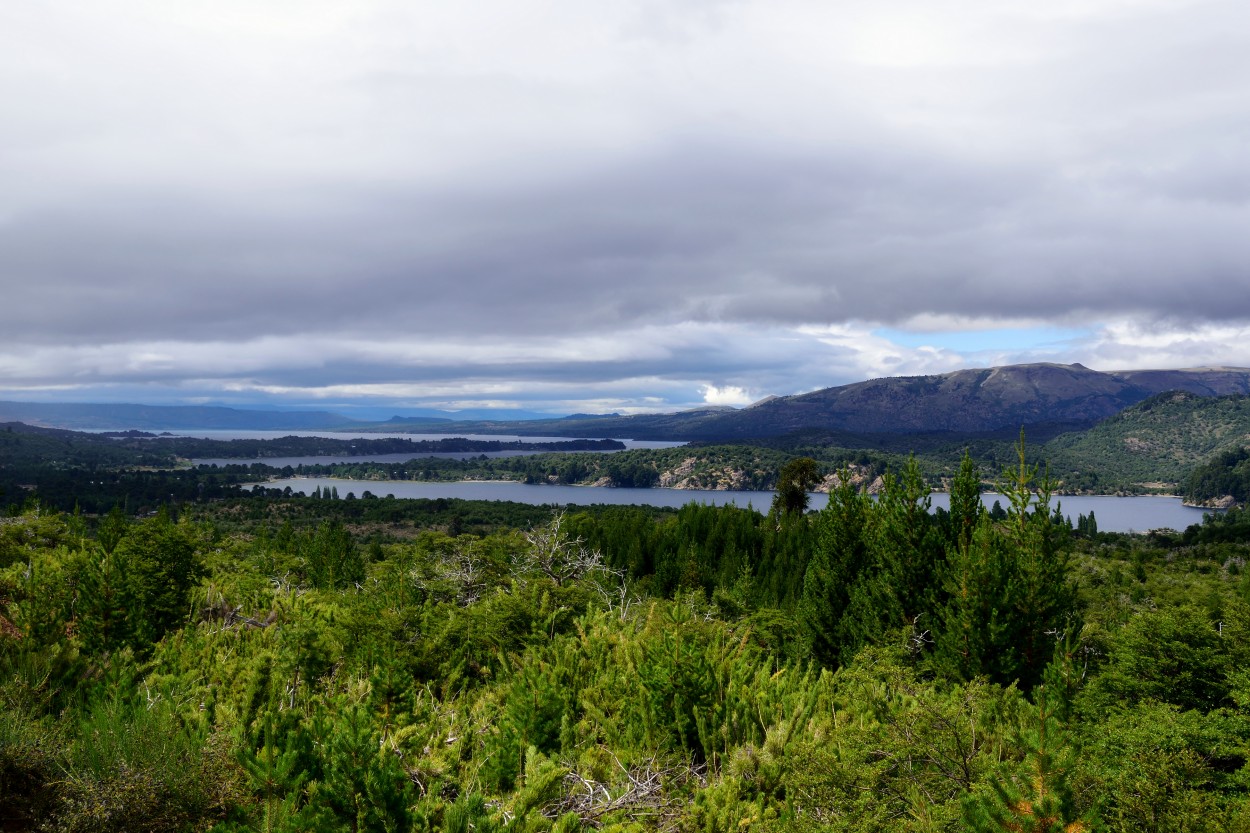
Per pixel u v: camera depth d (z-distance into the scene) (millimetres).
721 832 10320
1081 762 8914
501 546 34469
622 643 18078
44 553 26969
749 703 14438
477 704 15367
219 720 11359
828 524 25344
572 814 9484
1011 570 18703
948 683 17719
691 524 73750
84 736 8586
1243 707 10531
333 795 8383
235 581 26703
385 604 20625
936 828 7938
